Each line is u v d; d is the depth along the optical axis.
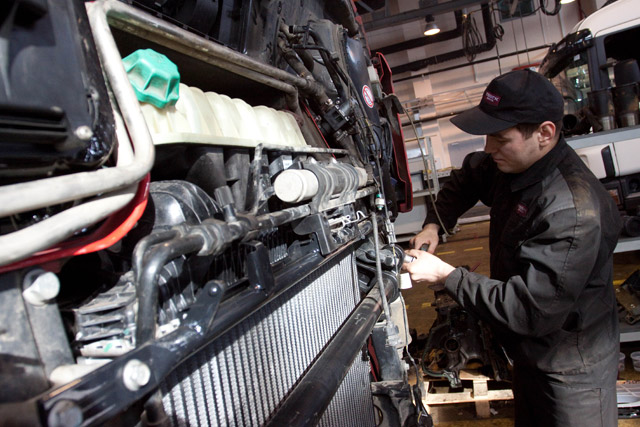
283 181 0.96
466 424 2.61
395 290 1.77
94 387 0.47
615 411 1.82
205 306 0.65
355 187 1.40
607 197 1.69
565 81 4.76
